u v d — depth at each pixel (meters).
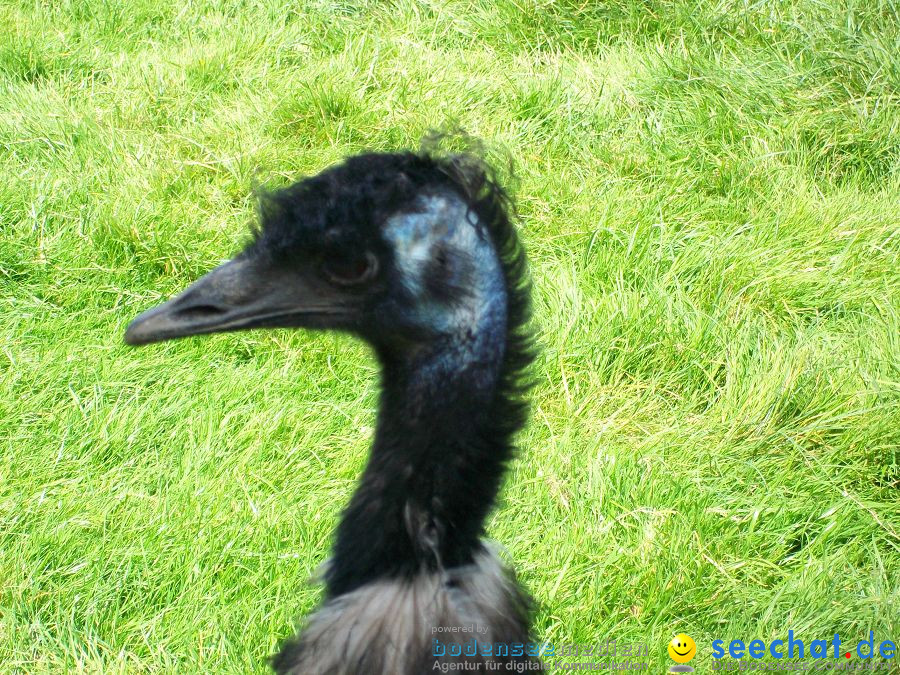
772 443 1.42
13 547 1.27
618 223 1.69
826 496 1.37
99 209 1.63
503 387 0.96
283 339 1.50
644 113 1.96
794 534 1.34
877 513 1.35
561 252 1.65
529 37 2.16
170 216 1.63
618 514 1.33
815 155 1.89
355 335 0.98
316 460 1.38
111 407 1.40
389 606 0.95
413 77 1.97
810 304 1.59
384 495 0.96
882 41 2.05
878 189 1.85
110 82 2.04
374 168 0.96
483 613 0.96
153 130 1.88
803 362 1.47
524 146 1.88
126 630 1.22
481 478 0.96
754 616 1.26
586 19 2.18
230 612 1.23
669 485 1.35
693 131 1.91
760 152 1.86
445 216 0.94
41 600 1.25
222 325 0.96
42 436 1.37
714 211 1.76
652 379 1.48
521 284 0.97
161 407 1.42
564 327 1.50
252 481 1.34
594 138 1.91
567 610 1.23
